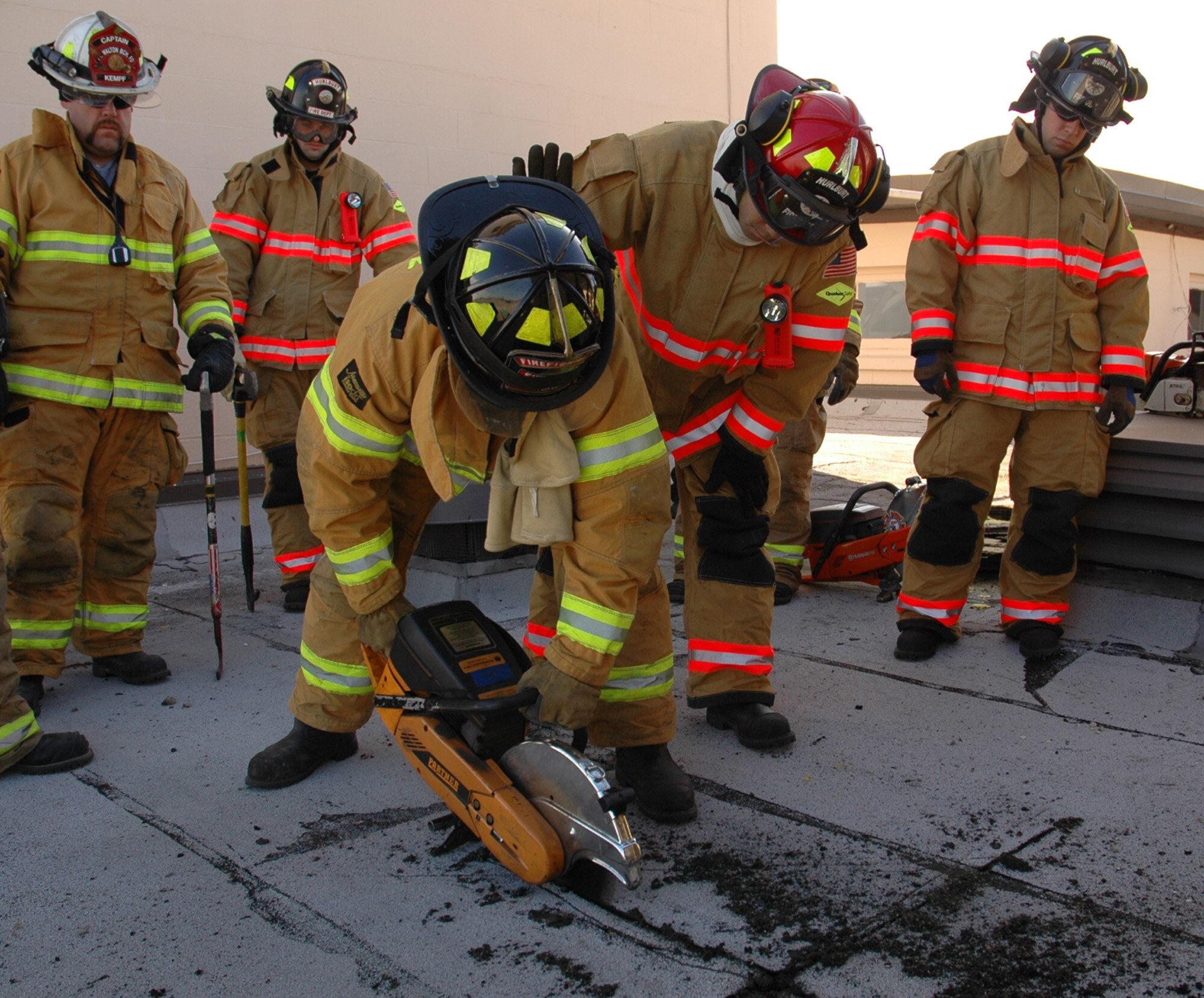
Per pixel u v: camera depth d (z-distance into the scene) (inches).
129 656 146.1
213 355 142.1
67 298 133.7
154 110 213.9
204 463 143.1
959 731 124.8
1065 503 146.9
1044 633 150.9
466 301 73.9
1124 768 113.6
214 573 144.5
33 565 132.1
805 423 182.1
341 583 97.7
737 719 121.4
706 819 103.3
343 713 110.6
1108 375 146.6
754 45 327.3
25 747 113.8
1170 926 84.4
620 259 110.3
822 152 88.7
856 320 181.6
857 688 139.8
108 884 92.4
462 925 85.5
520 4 267.3
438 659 90.5
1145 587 163.5
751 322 106.0
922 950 81.4
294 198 182.9
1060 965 79.5
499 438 88.1
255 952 82.1
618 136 102.6
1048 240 142.7
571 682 85.2
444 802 107.9
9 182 130.8
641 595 104.3
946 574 151.1
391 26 244.5
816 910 87.2
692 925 85.1
